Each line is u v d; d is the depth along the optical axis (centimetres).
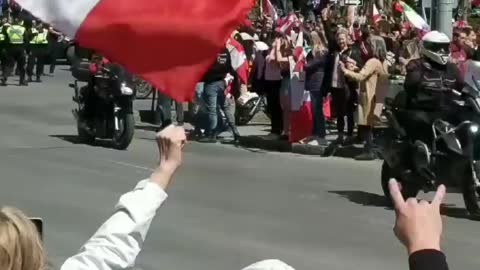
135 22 396
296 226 1005
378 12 2438
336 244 923
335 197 1202
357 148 1580
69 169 1362
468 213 1127
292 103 1634
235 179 1331
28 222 241
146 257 838
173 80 397
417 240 218
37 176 1284
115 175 1317
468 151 1078
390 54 1795
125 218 298
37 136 1761
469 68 1103
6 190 1162
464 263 868
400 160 1138
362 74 1517
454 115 1107
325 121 1756
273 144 1684
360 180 1350
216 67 1745
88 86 1661
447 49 1129
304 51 1691
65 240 887
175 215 1041
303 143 1639
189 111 1994
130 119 1616
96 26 397
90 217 1002
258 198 1177
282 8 2717
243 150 1670
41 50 3116
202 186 1259
